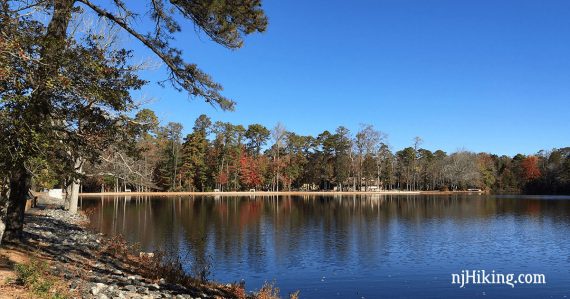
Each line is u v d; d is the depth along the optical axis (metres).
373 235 25.81
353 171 99.19
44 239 14.52
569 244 22.78
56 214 26.20
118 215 35.78
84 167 22.62
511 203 59.31
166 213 38.84
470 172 103.25
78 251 13.64
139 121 10.14
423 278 15.55
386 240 23.92
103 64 8.07
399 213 41.28
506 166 111.75
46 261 10.66
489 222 33.44
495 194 97.25
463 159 105.25
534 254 20.22
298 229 28.23
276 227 29.11
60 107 8.10
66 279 9.23
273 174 96.06
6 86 6.73
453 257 19.28
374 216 37.88
